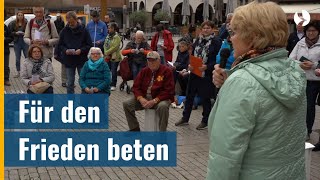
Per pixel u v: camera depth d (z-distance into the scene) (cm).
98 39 1209
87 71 830
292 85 216
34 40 1011
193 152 648
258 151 214
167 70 697
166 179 540
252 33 220
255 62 220
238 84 211
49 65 824
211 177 214
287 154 218
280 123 213
